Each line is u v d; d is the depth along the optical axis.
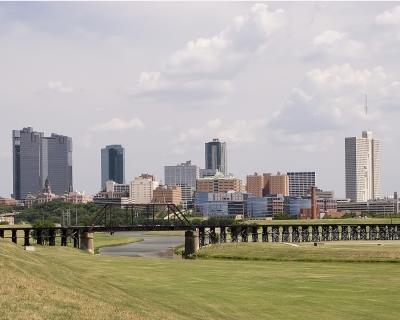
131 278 75.88
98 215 175.50
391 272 88.56
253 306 57.59
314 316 53.66
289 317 53.06
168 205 179.25
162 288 67.06
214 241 181.00
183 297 60.38
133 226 167.62
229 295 63.56
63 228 167.12
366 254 116.75
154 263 101.56
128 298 51.56
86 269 85.12
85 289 50.38
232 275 83.06
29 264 54.22
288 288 70.12
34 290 43.44
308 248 130.12
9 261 52.06
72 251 133.62
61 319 37.62
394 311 56.38
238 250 136.62
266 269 92.94
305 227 197.62
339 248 128.12
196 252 146.25
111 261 103.06
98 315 40.19
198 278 78.69
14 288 42.78
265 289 69.00
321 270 91.62
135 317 41.97
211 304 57.19
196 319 47.97
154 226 166.62
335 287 71.38
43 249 128.25
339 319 52.66
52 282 49.03
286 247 135.62
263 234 190.38
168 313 47.72
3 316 36.06
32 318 36.66
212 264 102.06
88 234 167.00
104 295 49.59
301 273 86.75
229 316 51.91
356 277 81.88
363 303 60.28
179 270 89.06
